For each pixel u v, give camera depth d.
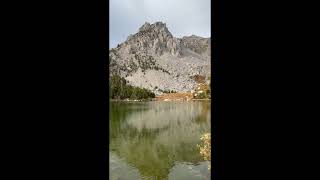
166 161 21.28
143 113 55.12
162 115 51.97
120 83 113.00
